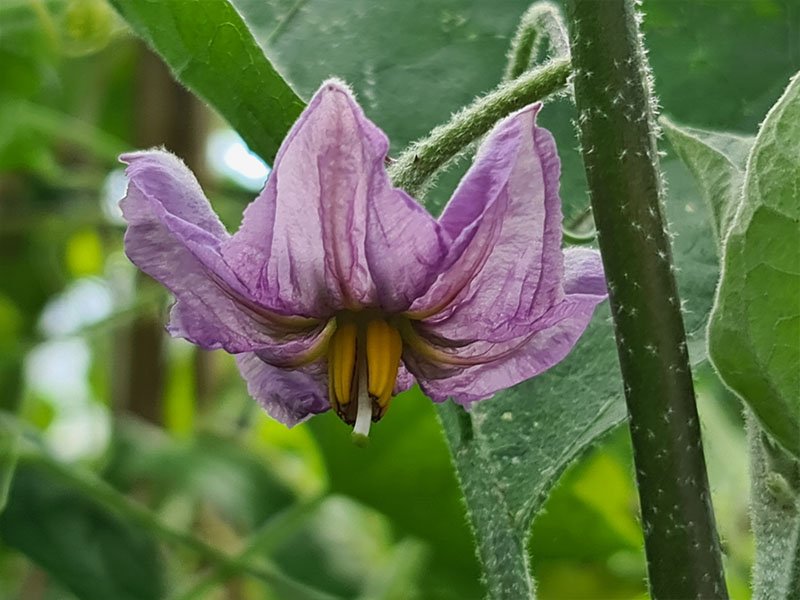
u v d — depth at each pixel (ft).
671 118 0.58
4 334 1.05
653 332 0.30
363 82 0.53
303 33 0.54
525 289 0.33
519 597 0.38
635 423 0.30
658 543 0.29
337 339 0.34
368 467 0.71
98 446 1.06
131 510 0.68
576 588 0.98
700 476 0.30
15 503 0.69
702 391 0.84
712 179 0.35
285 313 0.34
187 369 1.00
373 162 0.31
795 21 0.59
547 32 0.39
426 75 0.54
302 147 0.31
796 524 0.34
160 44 0.37
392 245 0.32
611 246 0.30
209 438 0.86
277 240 0.32
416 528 0.75
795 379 0.32
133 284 0.93
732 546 0.89
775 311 0.32
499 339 0.34
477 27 0.54
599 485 0.87
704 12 0.59
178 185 0.33
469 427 0.40
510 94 0.34
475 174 0.31
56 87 0.96
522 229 0.32
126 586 0.69
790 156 0.31
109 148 0.87
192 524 0.88
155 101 0.86
